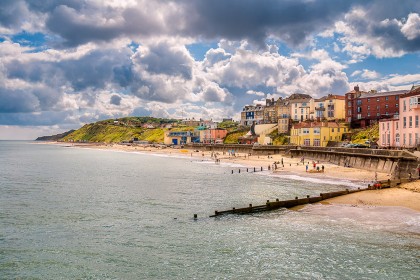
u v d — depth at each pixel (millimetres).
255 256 28031
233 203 48312
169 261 27391
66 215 42062
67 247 30703
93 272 25609
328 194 46312
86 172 93562
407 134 71688
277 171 82938
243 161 114625
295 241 31047
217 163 114500
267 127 156125
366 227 33875
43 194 57062
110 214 42500
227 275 24781
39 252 29531
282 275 24578
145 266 26531
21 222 38781
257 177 75438
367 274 24297
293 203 44094
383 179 61031
